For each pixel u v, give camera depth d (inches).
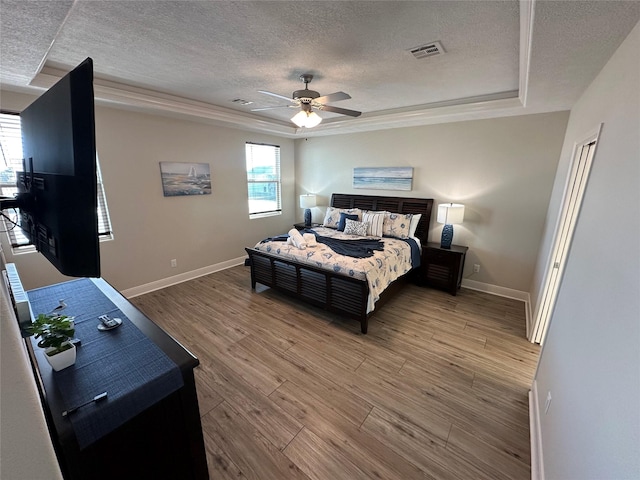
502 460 62.9
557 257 98.0
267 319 123.2
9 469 20.9
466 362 95.7
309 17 63.7
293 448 65.6
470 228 155.1
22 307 44.4
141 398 39.0
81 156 29.4
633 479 26.4
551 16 48.2
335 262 118.9
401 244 145.3
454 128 151.7
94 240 31.3
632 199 38.9
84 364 43.4
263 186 207.9
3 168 103.0
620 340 34.7
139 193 141.6
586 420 40.2
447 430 70.2
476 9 59.9
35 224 42.3
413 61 87.4
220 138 173.8
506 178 140.4
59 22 50.5
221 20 65.0
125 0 57.0
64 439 32.9
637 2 42.6
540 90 91.6
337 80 105.3
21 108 104.3
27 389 21.0
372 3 58.1
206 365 93.8
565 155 111.2
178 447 46.0
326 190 213.0
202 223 172.6
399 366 93.6
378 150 181.6
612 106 56.4
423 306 136.6
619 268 39.1
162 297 144.1
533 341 106.4
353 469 61.1
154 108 126.3
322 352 100.8
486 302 141.1
